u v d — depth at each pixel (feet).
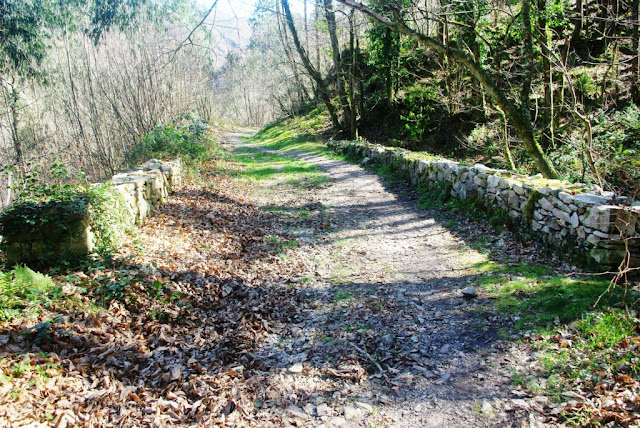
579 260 16.63
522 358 11.65
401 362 12.48
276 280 18.98
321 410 10.79
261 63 147.02
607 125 41.39
